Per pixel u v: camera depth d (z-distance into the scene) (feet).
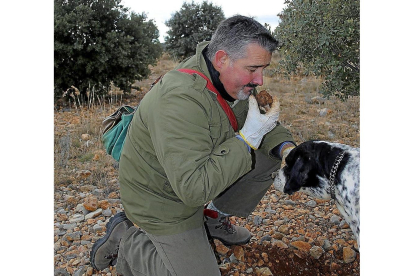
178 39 43.19
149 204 7.25
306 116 20.42
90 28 23.63
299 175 7.44
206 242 7.60
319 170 7.27
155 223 7.28
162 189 7.16
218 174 6.51
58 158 14.99
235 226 9.92
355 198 6.82
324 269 9.02
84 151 16.01
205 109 6.68
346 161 6.97
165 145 6.40
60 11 23.36
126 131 7.85
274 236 10.20
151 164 7.04
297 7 12.03
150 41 26.53
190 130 6.42
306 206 11.84
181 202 7.23
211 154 6.75
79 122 19.63
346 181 6.93
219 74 6.96
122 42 24.41
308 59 12.31
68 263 9.45
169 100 6.46
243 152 6.75
